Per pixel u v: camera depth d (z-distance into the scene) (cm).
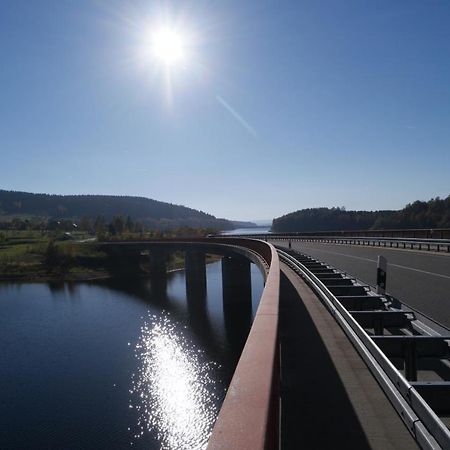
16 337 3681
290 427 398
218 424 173
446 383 388
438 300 1155
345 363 582
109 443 1798
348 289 985
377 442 366
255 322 381
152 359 2944
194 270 5947
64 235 14975
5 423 2005
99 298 5772
